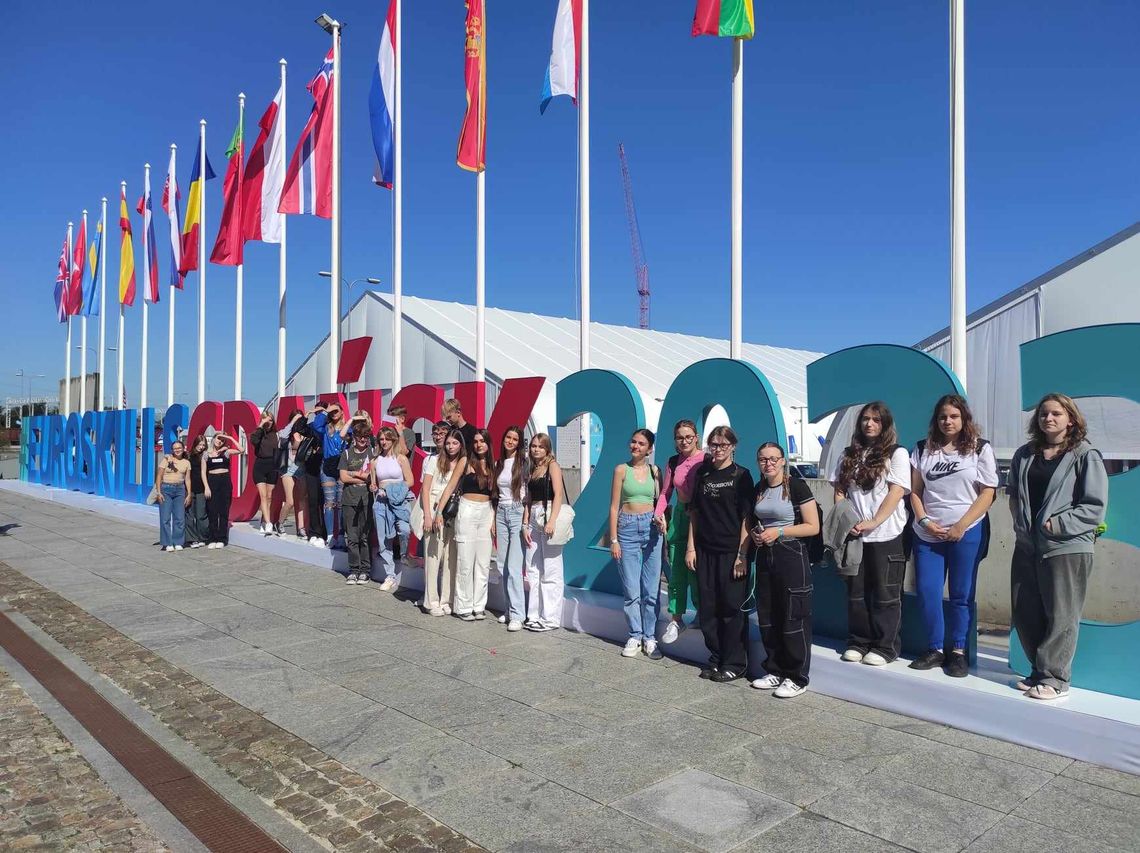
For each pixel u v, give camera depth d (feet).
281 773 14.15
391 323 86.99
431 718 16.70
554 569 24.08
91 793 13.51
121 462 58.54
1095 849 11.27
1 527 49.44
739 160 25.62
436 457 26.09
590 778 13.75
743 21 25.44
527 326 98.48
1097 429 33.37
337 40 42.09
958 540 16.72
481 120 33.17
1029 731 14.89
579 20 29.40
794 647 17.76
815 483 34.30
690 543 19.79
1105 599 25.49
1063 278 42.57
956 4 21.49
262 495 39.37
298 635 23.44
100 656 21.43
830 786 13.35
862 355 19.69
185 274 56.39
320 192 41.96
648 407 76.23
